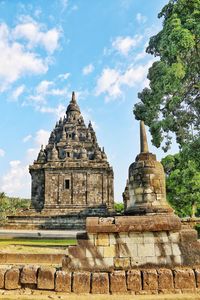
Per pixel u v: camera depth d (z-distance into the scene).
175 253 8.53
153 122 23.67
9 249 14.07
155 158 11.08
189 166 30.28
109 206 42.72
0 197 53.56
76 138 47.97
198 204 37.78
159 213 9.81
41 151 47.25
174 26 20.44
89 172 44.19
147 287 7.88
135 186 10.59
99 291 7.86
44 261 11.04
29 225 36.00
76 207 42.38
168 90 20.19
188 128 24.22
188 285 7.91
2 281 8.09
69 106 52.50
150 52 25.39
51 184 43.62
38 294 7.77
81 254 8.51
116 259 8.45
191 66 21.55
